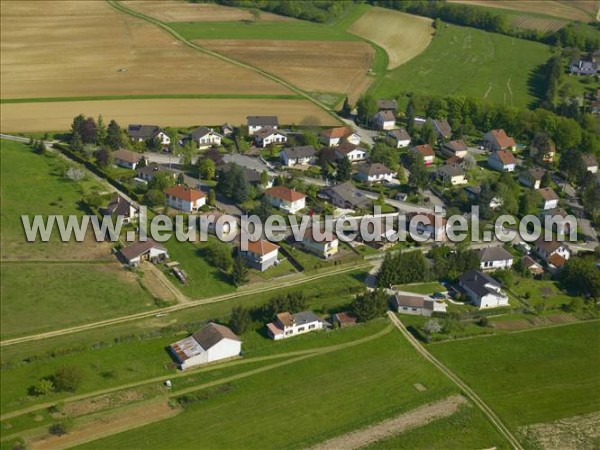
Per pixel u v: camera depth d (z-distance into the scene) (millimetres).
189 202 159875
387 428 100938
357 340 121375
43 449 91688
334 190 171250
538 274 147000
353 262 146875
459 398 109000
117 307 124562
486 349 122062
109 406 100312
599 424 105688
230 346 113562
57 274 132875
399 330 125500
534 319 132375
